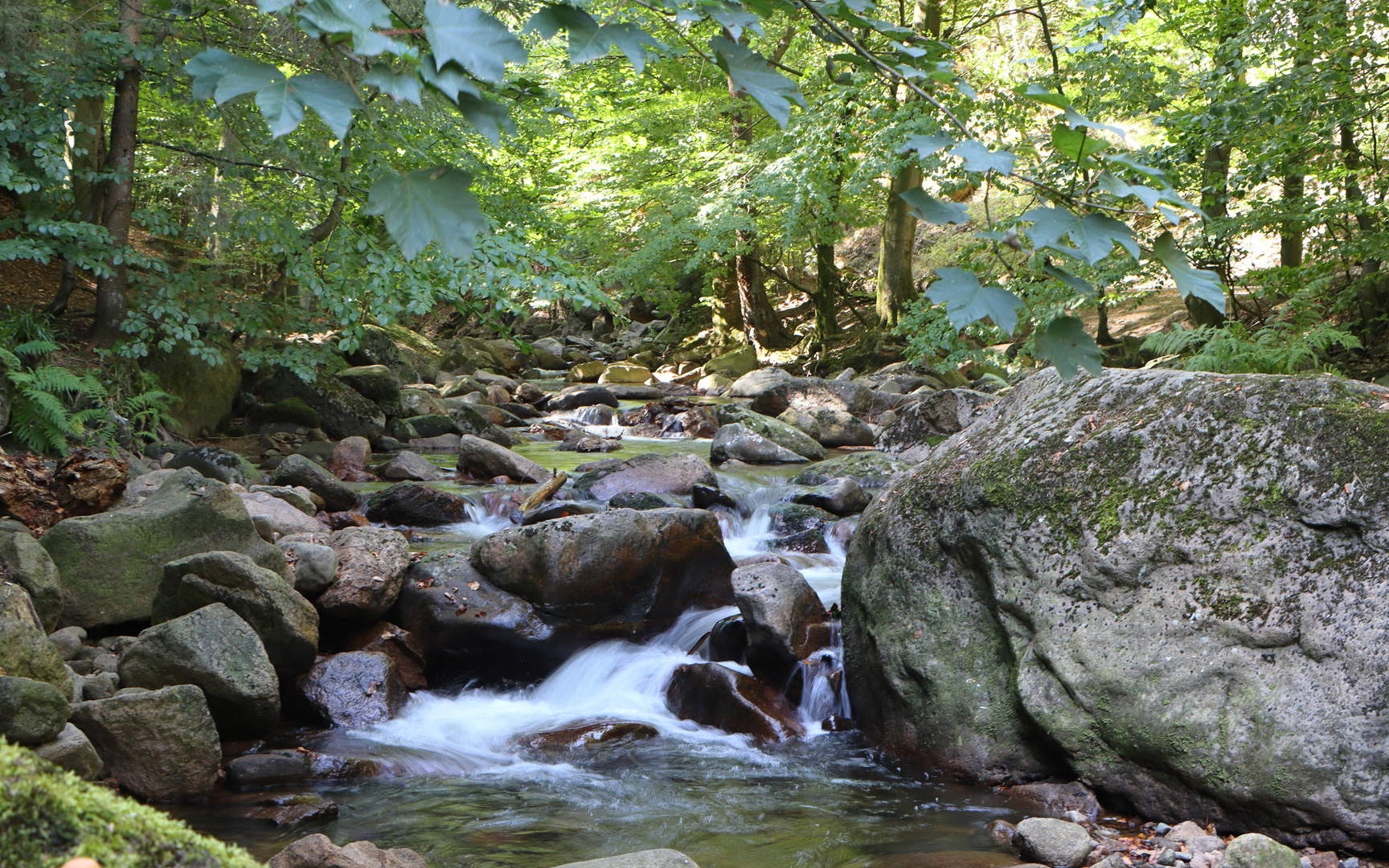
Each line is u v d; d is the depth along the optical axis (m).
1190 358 8.98
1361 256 10.15
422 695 5.25
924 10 16.89
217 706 4.33
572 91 16.36
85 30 8.13
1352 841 3.27
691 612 5.90
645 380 19.39
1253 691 3.49
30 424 6.98
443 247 0.91
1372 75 8.99
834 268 21.69
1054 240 1.00
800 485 9.17
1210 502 3.76
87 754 3.58
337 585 5.42
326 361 9.73
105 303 9.14
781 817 3.81
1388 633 3.31
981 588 4.29
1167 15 12.02
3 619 3.73
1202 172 9.83
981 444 4.61
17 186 7.74
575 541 5.50
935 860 3.32
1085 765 3.82
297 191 9.50
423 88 0.96
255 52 7.32
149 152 9.70
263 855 3.42
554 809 3.90
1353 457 3.55
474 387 15.18
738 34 1.15
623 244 20.62
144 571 5.04
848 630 4.84
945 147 1.07
